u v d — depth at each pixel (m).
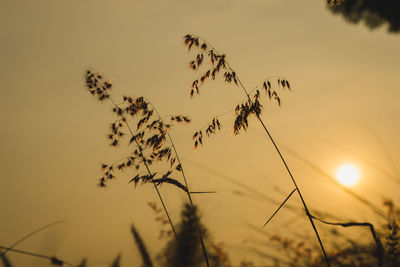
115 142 1.97
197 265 1.34
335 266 1.72
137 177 1.86
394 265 1.36
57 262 1.68
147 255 1.93
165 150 1.86
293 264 1.87
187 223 1.41
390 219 1.57
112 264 2.33
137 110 1.94
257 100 1.78
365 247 1.79
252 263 1.93
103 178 1.94
